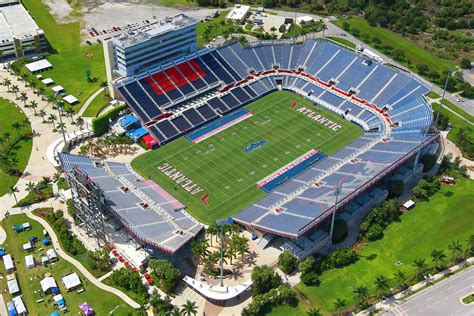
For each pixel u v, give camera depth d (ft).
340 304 555.28
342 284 583.58
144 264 604.90
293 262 593.83
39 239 644.69
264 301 551.18
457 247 604.49
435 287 579.89
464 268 604.08
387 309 553.64
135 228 605.31
